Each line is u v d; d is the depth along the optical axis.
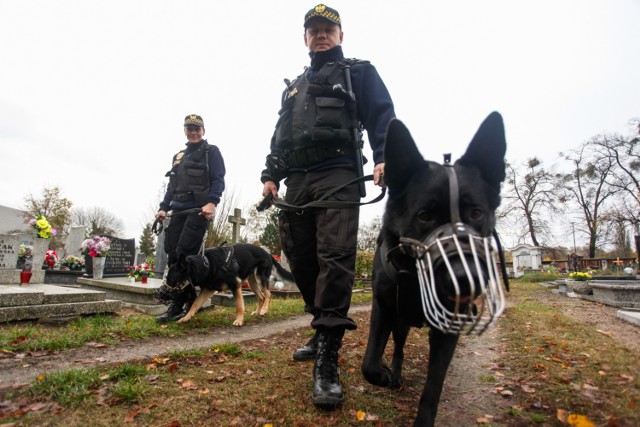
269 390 2.42
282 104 3.14
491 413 2.14
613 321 5.00
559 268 36.66
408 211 1.80
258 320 5.66
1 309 4.33
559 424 1.91
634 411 1.83
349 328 2.37
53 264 10.54
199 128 5.21
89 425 1.87
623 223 31.47
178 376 2.63
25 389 2.27
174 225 5.18
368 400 2.32
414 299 1.97
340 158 2.68
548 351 3.32
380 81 2.82
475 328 1.51
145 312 6.16
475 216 1.70
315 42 2.98
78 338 3.63
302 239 2.91
